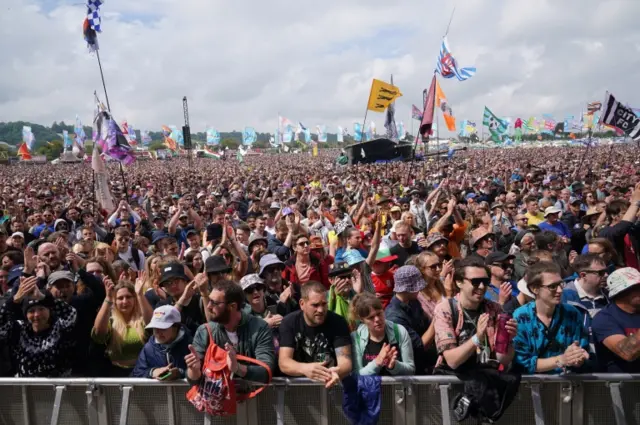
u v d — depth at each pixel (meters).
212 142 85.69
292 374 3.98
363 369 4.11
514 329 3.76
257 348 4.16
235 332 4.19
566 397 3.90
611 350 4.01
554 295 3.96
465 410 3.76
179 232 11.22
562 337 4.02
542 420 3.89
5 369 5.02
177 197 19.39
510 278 6.20
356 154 41.31
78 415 4.21
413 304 4.99
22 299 4.74
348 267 5.40
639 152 62.22
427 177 29.20
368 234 7.96
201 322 5.34
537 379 3.90
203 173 50.19
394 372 4.10
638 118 16.38
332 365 4.07
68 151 81.31
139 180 38.03
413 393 3.98
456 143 133.25
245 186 28.45
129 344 4.92
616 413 3.84
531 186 18.83
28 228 12.73
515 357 4.01
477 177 31.44
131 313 5.04
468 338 3.99
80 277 5.77
